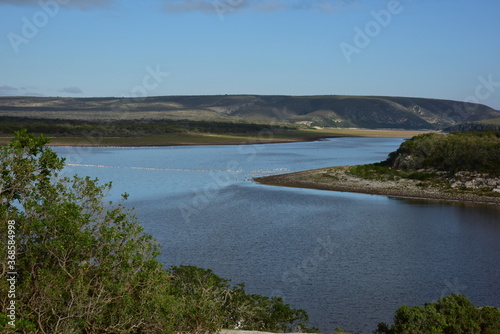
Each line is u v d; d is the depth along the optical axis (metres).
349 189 68.19
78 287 11.38
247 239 39.22
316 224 46.00
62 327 11.17
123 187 69.00
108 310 12.09
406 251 36.62
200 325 14.19
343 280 29.36
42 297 11.18
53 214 12.22
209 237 39.59
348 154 138.12
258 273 30.31
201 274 19.11
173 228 42.81
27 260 11.81
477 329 17.50
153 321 12.63
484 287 28.81
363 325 22.78
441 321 17.45
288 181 75.31
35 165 13.40
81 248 12.20
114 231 12.88
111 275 12.51
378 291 27.58
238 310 18.61
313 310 24.42
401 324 17.67
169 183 74.06
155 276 12.94
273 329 18.83
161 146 162.50
